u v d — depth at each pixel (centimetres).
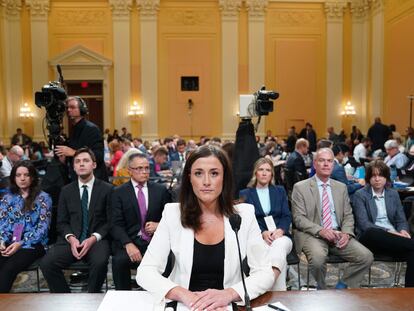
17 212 339
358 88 1359
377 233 343
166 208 200
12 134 1292
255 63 1334
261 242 200
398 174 598
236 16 1326
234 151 398
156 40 1318
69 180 389
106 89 1317
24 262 319
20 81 1293
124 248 334
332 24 1345
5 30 1261
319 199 365
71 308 169
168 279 187
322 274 335
